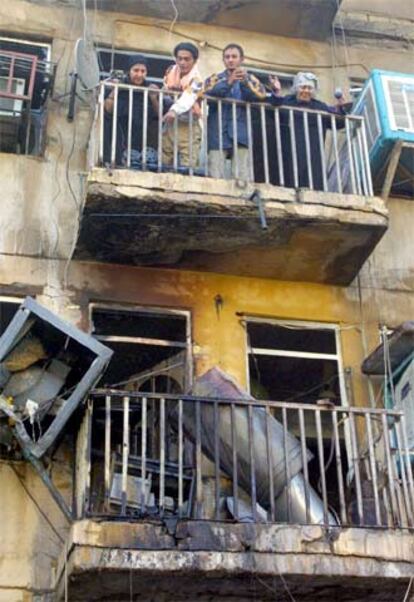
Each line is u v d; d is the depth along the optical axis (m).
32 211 9.47
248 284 9.70
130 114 9.06
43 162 9.77
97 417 8.91
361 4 12.05
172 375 9.80
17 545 8.02
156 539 7.29
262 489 8.00
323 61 11.59
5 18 10.74
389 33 11.96
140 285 9.40
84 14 10.98
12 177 9.59
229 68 9.63
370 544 7.54
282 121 10.12
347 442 9.22
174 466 8.16
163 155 9.49
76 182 9.74
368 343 9.70
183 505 7.96
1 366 7.96
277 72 11.43
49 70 10.50
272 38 11.57
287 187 9.65
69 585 7.39
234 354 9.31
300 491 7.96
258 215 8.88
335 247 9.36
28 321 7.91
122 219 8.82
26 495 8.21
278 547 7.40
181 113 9.24
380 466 8.58
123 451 7.61
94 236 9.04
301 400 12.07
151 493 8.01
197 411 7.79
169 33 11.24
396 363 9.34
